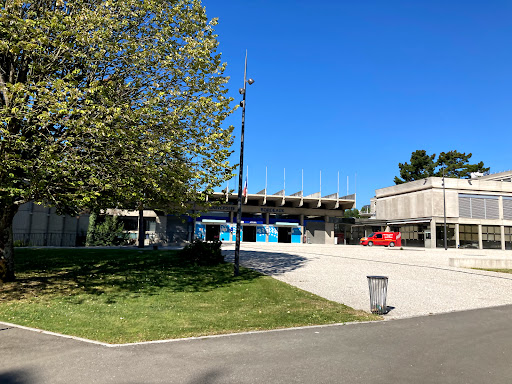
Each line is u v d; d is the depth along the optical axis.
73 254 22.67
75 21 10.51
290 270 18.12
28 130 10.40
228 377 5.13
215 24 13.92
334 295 12.33
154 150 10.88
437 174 74.00
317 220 59.19
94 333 7.39
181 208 14.03
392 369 5.50
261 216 55.69
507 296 12.25
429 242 50.75
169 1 13.16
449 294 12.49
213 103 12.08
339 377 5.17
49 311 9.25
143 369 5.40
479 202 52.69
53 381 4.92
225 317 9.06
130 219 47.31
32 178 9.92
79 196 11.41
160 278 14.94
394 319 8.88
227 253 26.05
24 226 31.02
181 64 12.77
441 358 6.02
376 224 59.41
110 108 9.97
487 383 5.04
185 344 6.69
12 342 6.64
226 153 12.37
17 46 9.64
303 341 6.93
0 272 12.82
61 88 9.67
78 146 10.87
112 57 11.45
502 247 52.69
